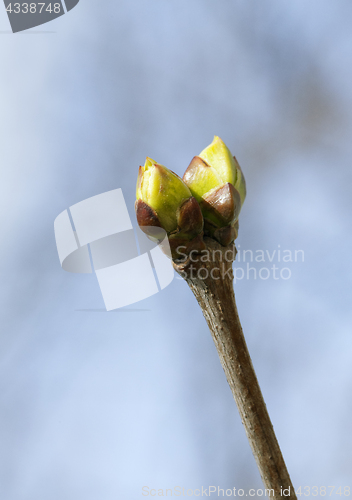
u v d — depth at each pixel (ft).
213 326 0.49
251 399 0.49
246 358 0.49
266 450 0.48
